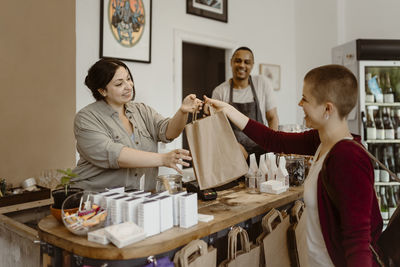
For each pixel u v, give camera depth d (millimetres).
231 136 1732
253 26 4914
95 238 1230
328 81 1235
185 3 4074
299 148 1741
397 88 3734
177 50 3984
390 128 3678
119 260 1204
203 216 1507
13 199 2258
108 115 1866
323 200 1218
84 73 3227
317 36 5215
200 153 1670
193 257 1343
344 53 3811
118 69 1814
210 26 4359
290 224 1934
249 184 2082
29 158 2768
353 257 1076
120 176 1885
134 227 1239
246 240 1579
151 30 3705
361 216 1089
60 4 2920
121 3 3441
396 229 1255
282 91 5387
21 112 2719
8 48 2633
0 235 1872
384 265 1273
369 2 4668
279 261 1771
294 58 5574
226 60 4684
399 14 4418
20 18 2691
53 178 2699
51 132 2891
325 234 1207
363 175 1109
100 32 3299
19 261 1710
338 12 4902
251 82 3207
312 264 1353
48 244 1380
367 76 3664
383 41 3523
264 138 1835
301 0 5422
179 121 1999
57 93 2922
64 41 2957
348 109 1250
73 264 1304
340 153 1139
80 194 1419
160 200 1321
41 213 2023
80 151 1846
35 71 2785
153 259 1221
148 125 2117
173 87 3982
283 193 1953
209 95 4559
